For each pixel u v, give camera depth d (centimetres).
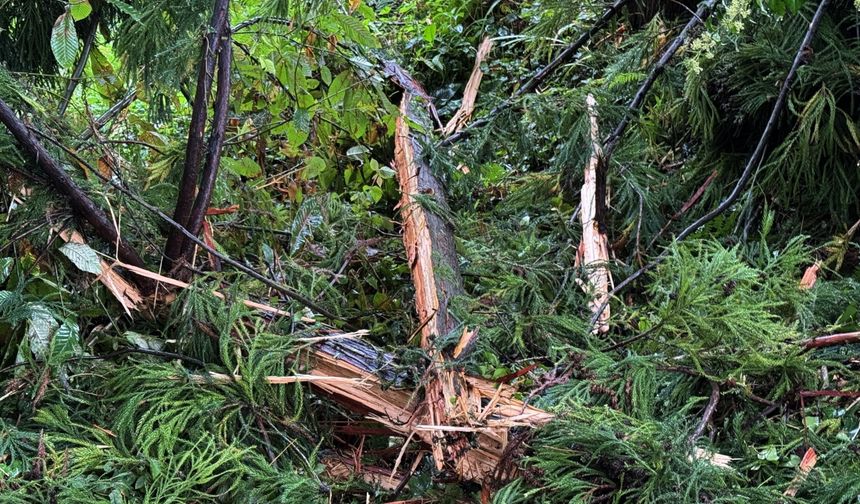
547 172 251
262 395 134
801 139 192
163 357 142
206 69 149
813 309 163
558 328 159
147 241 157
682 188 234
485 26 364
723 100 214
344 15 181
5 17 188
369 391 136
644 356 138
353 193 239
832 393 134
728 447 131
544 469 119
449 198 234
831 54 197
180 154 190
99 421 130
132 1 165
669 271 162
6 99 147
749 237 210
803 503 113
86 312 142
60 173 139
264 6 168
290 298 157
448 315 154
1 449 115
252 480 122
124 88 218
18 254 141
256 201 207
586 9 270
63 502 107
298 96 203
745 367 139
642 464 111
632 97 249
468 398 131
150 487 117
